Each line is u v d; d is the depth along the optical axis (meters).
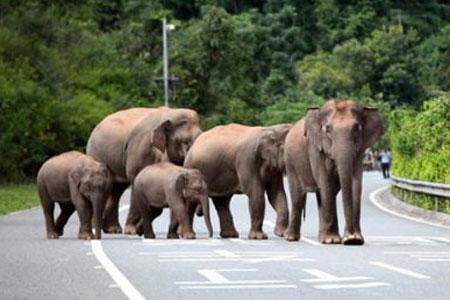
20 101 57.25
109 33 79.00
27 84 57.47
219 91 79.38
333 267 17.53
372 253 20.09
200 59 79.56
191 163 26.83
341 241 22.97
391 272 16.77
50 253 20.62
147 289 14.94
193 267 17.70
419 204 35.81
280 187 25.78
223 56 80.69
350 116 23.14
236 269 17.33
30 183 57.28
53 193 25.59
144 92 71.88
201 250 20.98
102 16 80.94
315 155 23.33
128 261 18.84
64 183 25.36
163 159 28.22
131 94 67.88
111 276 16.55
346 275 16.39
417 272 16.77
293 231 24.11
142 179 25.92
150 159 28.30
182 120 28.22
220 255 19.81
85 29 68.38
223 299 13.88
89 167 24.91
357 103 23.48
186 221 25.09
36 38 61.81
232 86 82.19
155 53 79.62
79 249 21.44
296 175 24.14
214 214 34.25
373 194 47.81
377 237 25.11
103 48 67.62
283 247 21.70
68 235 26.45
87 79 64.44
